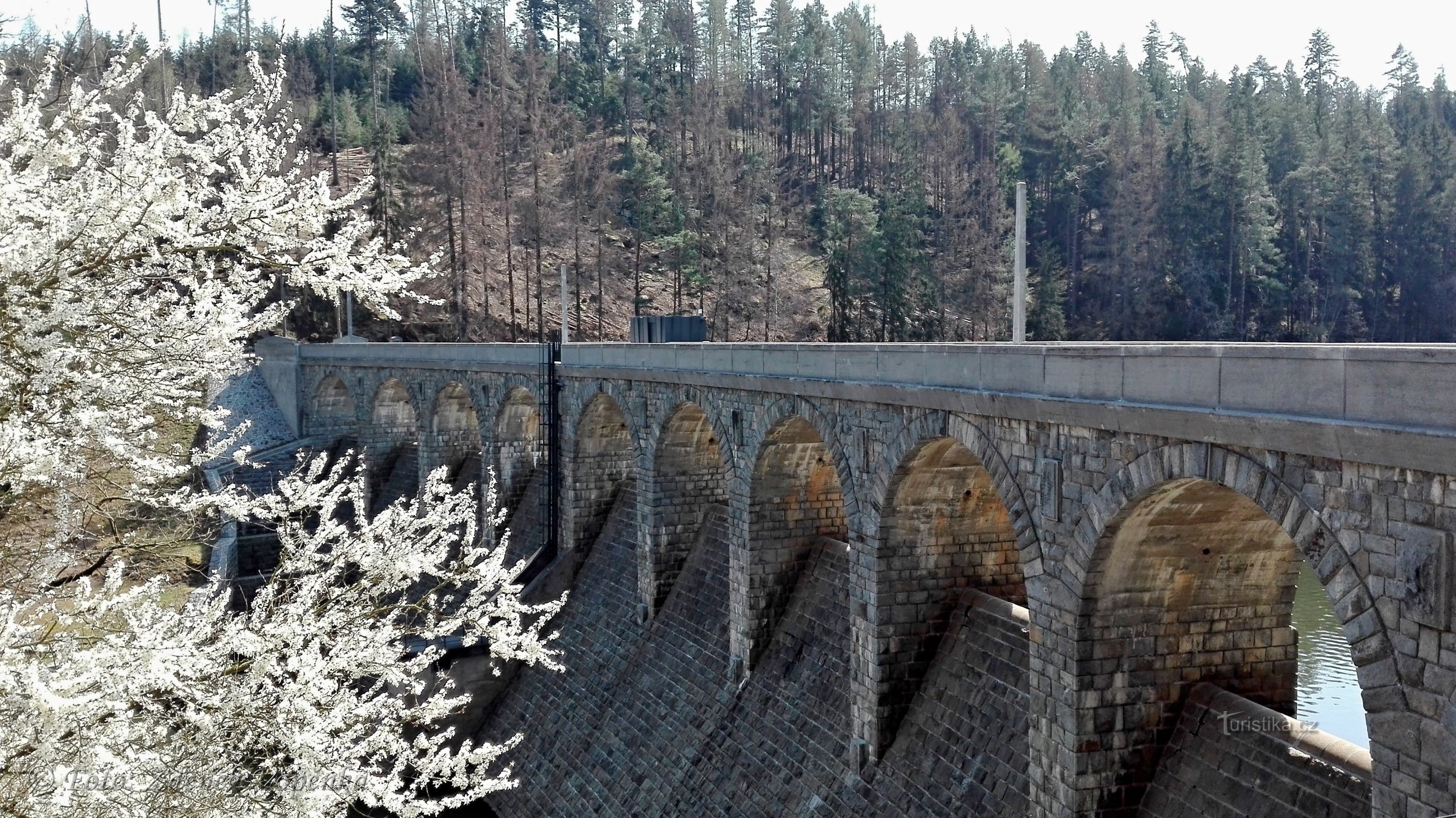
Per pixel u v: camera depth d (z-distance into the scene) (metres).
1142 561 19.84
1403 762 13.88
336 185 109.06
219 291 13.45
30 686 9.70
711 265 104.00
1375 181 99.44
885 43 156.75
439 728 45.16
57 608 13.90
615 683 41.09
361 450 72.62
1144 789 20.61
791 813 29.75
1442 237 97.50
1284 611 20.95
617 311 101.62
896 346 26.25
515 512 56.44
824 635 32.88
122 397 12.51
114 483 14.73
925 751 26.52
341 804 14.23
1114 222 104.00
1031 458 21.44
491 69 129.75
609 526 48.66
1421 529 13.41
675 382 39.38
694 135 123.94
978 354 22.98
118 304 12.45
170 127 12.54
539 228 95.69
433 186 99.38
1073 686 20.28
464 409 65.12
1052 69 147.62
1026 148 120.69
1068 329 99.12
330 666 13.83
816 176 132.62
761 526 34.81
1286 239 101.31
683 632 39.62
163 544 16.16
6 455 11.02
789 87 143.50
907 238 95.38
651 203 99.38
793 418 31.81
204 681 13.12
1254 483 16.02
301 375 80.00
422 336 96.62
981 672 25.98
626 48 146.25
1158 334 95.06
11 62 14.91
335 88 142.75
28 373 11.82
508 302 100.50
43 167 12.14
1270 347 15.54
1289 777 18.30
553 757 40.72
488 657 45.81
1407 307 96.69
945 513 27.61
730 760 33.25
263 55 130.50
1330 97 157.62
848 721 30.00
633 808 35.53
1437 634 13.28
